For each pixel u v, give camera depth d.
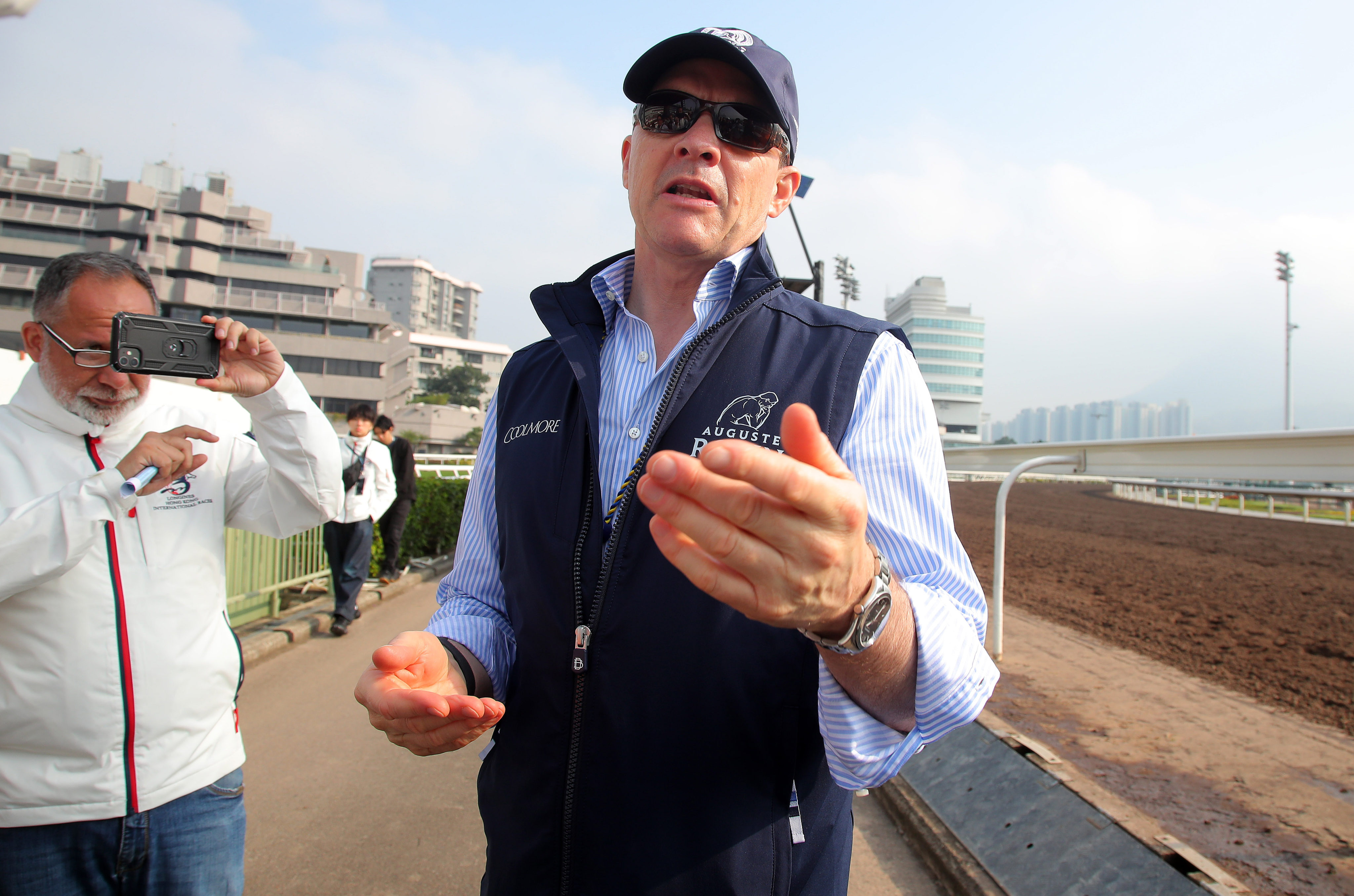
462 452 74.25
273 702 4.63
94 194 64.31
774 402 1.05
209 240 66.31
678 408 1.09
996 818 2.86
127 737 1.60
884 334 1.12
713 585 0.62
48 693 1.55
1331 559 9.38
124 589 1.62
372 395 65.50
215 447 1.93
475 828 3.21
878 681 0.82
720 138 1.19
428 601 7.62
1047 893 2.38
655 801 0.99
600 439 1.18
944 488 1.08
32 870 1.57
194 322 1.67
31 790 1.55
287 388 1.81
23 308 58.06
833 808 1.05
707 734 0.99
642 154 1.26
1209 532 12.84
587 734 1.02
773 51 1.25
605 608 1.03
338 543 6.16
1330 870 2.36
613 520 1.09
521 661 1.11
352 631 6.30
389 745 4.04
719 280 1.22
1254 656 5.01
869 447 1.01
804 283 6.11
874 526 0.98
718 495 0.56
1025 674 4.65
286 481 1.91
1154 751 3.39
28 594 1.55
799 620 0.66
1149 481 6.56
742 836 0.98
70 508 1.53
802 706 1.00
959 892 2.63
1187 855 2.22
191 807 1.69
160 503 1.73
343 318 66.25
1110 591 7.44
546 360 1.35
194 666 1.71
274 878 2.82
